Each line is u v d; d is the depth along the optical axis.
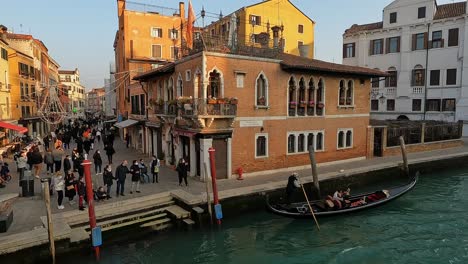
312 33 37.75
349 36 39.84
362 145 23.11
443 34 33.44
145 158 23.66
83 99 89.12
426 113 34.75
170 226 12.83
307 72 19.52
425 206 16.38
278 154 18.88
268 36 19.64
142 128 26.23
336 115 21.33
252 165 17.94
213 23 27.05
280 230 13.39
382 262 10.98
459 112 32.62
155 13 34.56
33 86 37.81
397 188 17.03
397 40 36.34
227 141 16.94
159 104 20.23
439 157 23.80
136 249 11.53
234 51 17.05
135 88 28.33
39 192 14.79
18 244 9.67
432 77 34.44
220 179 16.98
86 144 24.28
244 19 31.80
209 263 10.81
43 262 10.05
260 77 17.94
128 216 12.55
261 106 17.81
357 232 13.30
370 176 19.72
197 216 12.84
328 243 12.34
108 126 40.69
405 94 35.91
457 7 33.88
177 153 19.11
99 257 10.72
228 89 16.75
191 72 17.11
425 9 34.34
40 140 27.97
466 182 21.17
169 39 35.00
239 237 12.72
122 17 33.94
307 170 19.56
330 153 21.30
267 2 33.41
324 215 14.02
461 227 13.73
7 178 16.52
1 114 27.72
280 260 11.07
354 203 15.05
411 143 26.98
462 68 32.28
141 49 33.78
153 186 15.67
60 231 10.44
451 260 11.06
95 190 13.96
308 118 19.98
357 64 39.34
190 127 17.20
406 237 12.83
